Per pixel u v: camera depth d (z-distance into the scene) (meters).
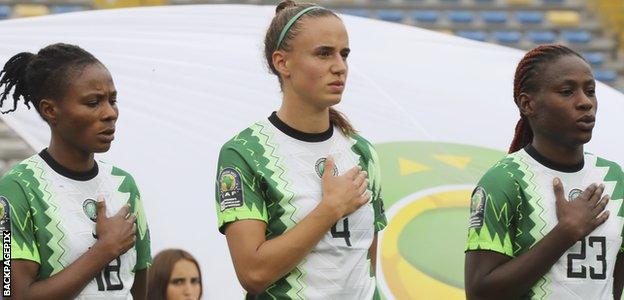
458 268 20.58
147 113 21.98
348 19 25.42
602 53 59.84
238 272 12.28
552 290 12.73
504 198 12.93
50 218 12.31
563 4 63.22
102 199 12.55
